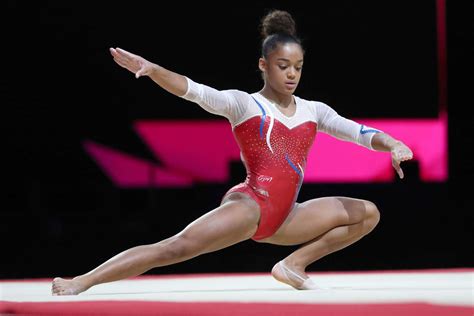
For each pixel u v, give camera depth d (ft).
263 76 36.58
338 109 109.09
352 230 36.32
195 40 110.11
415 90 108.06
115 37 110.93
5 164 109.70
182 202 105.40
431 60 107.96
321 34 109.29
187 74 110.01
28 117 110.73
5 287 43.19
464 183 104.88
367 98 108.78
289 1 109.60
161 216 101.45
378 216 36.65
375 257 99.66
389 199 102.22
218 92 34.37
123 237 99.60
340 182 103.24
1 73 110.93
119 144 110.01
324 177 104.37
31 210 106.01
